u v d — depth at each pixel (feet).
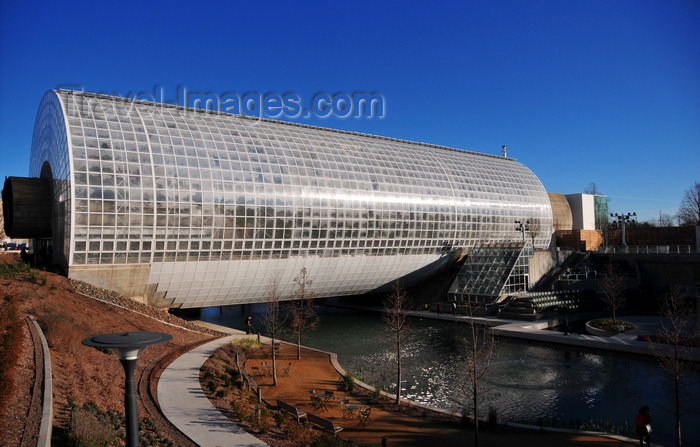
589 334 146.82
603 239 326.03
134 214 133.80
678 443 67.05
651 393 92.22
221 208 148.25
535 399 89.76
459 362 116.98
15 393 51.16
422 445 66.18
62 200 133.80
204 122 164.66
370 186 189.98
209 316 198.08
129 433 35.81
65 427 49.34
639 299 198.80
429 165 225.56
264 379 96.84
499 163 275.18
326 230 172.86
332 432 68.13
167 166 142.00
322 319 188.03
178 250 141.90
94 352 83.61
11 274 112.16
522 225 227.81
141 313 127.44
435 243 211.61
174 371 89.71
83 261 128.16
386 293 219.00
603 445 66.64
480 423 75.82
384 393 90.99
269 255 160.35
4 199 158.81
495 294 189.78
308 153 180.96
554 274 219.41
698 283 207.21
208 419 66.69
